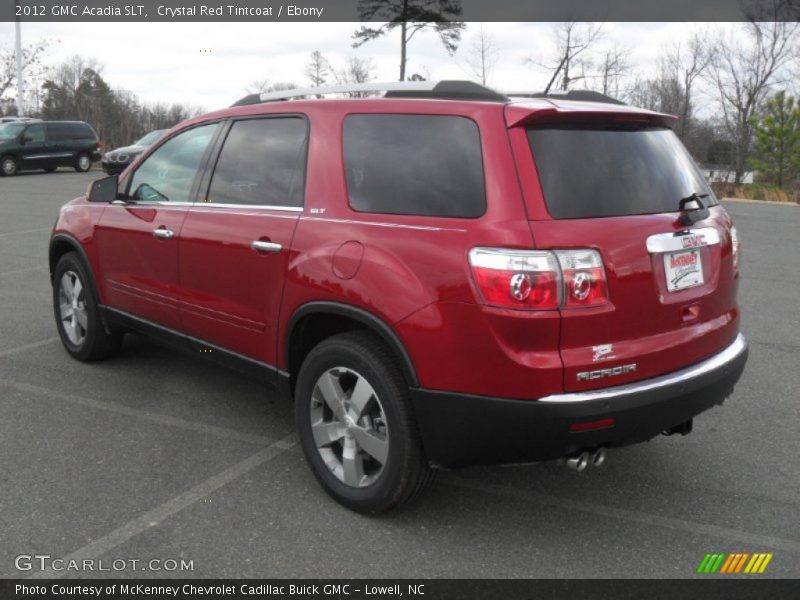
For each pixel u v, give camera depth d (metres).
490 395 3.01
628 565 3.15
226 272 4.08
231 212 4.10
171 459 4.07
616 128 3.39
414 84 3.57
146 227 4.64
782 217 16.91
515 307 2.92
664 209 3.38
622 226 3.13
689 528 3.44
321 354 3.53
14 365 5.56
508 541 3.32
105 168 23.28
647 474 3.97
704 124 39.59
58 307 5.70
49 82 45.81
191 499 3.64
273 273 3.77
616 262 3.06
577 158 3.18
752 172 37.50
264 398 4.98
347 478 3.52
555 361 2.95
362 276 3.32
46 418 4.60
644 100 40.06
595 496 3.73
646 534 3.38
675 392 3.21
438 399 3.12
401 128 3.45
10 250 10.57
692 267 3.40
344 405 3.51
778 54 36.91
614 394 3.03
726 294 3.66
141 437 4.35
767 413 4.81
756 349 6.19
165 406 4.82
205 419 4.62
